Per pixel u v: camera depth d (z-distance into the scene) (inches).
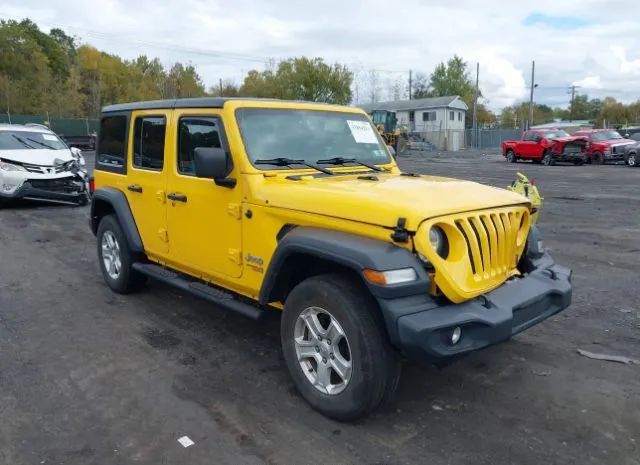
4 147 497.0
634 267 285.6
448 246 133.6
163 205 201.3
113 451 129.3
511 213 149.4
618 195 586.9
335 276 139.5
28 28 2736.2
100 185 246.2
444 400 151.3
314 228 143.9
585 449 128.3
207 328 206.2
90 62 2832.2
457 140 2037.4
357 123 200.8
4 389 159.5
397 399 151.8
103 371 171.0
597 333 197.5
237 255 168.7
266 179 162.7
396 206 130.0
